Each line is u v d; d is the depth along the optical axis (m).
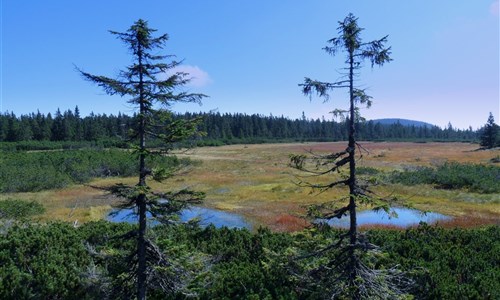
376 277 9.94
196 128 9.15
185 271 9.90
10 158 48.81
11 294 11.07
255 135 146.50
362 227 25.34
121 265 10.47
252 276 12.38
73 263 12.61
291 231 25.17
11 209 26.14
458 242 16.52
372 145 111.31
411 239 16.55
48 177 39.78
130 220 27.03
